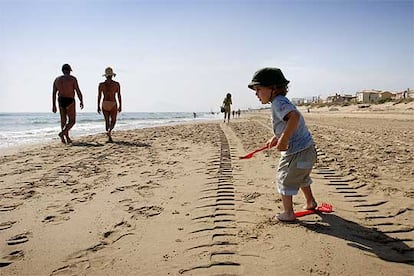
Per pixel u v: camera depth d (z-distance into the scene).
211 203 3.38
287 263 2.10
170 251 2.31
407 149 6.92
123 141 9.35
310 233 2.56
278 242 2.41
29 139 10.88
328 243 2.38
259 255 2.21
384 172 4.65
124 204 3.40
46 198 3.64
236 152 7.01
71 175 4.78
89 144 8.60
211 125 18.89
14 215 3.10
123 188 4.04
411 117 24.56
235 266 2.08
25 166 5.46
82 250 2.36
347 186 3.96
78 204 3.42
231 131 13.33
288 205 2.82
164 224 2.83
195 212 3.12
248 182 4.25
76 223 2.88
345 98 98.94
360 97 83.44
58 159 6.16
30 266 2.14
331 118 28.45
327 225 2.73
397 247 2.32
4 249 2.39
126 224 2.84
